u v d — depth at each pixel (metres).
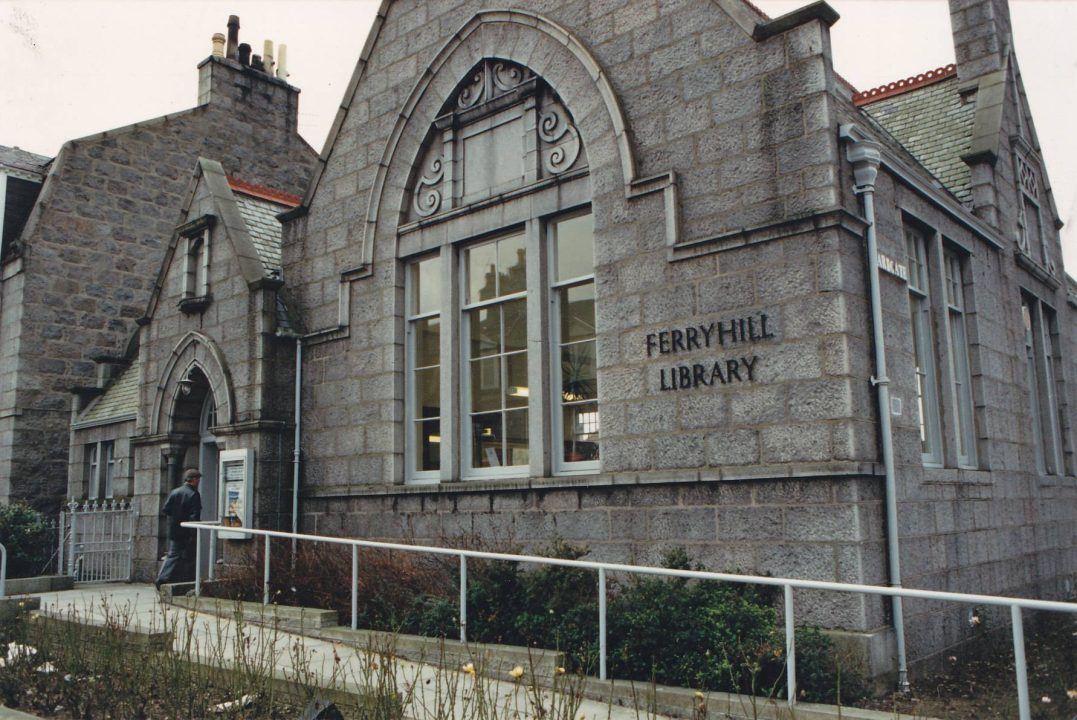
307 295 13.76
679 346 9.26
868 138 8.75
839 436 8.05
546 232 10.96
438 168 12.35
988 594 10.23
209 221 14.64
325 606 10.47
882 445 8.28
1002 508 11.20
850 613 7.74
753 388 8.66
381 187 12.93
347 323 13.03
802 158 8.67
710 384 8.97
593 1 10.63
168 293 15.49
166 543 14.98
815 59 8.72
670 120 9.73
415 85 12.64
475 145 11.97
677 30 9.80
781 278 8.62
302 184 23.39
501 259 11.58
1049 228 15.47
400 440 12.25
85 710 6.97
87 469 18.56
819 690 6.76
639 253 9.73
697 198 9.39
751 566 8.42
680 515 9.01
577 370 10.49
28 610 11.42
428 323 12.44
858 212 8.70
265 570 10.69
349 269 13.07
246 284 13.77
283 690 7.18
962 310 11.44
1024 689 5.32
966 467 10.66
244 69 22.61
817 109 8.63
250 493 12.85
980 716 6.07
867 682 7.32
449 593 9.36
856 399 8.11
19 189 20.75
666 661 7.16
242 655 7.27
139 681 7.35
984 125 13.21
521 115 11.40
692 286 9.25
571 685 6.09
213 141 22.02
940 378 10.41
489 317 11.65
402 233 12.61
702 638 7.05
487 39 11.82
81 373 19.75
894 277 9.23
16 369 18.88
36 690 7.58
